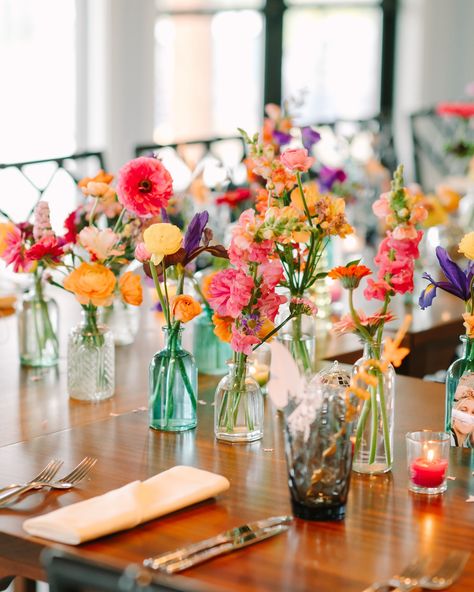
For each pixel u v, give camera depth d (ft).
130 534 4.64
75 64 18.95
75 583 3.24
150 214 6.03
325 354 8.01
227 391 5.99
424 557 4.41
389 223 5.42
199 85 21.01
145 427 6.25
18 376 7.41
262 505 5.04
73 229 6.91
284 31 21.56
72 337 6.84
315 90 22.11
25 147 18.28
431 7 22.41
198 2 20.74
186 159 13.57
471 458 5.75
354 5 22.02
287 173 5.99
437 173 21.94
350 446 4.82
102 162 12.55
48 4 18.35
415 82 22.56
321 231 5.93
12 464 5.56
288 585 4.17
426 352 9.66
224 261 8.17
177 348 6.16
